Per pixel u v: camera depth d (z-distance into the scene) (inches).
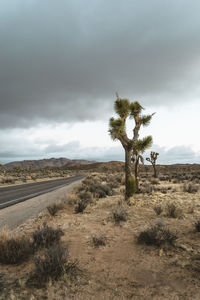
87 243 169.2
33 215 310.2
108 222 238.8
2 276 115.7
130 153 411.5
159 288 100.2
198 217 250.8
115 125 390.0
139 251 149.2
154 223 225.8
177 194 483.8
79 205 311.3
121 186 788.6
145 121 429.1
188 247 152.9
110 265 127.1
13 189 769.6
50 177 2017.7
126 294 95.0
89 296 93.7
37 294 96.1
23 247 143.7
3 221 273.7
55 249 125.4
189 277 109.7
